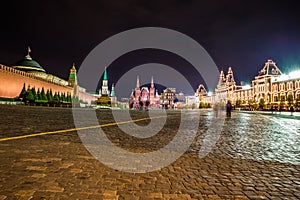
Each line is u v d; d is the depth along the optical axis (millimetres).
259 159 7195
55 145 8102
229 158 7238
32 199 3977
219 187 4805
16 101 54844
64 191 4332
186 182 5023
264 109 73750
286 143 10188
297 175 5691
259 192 4613
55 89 84562
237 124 19578
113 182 4871
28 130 11180
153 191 4496
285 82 83062
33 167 5574
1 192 4191
